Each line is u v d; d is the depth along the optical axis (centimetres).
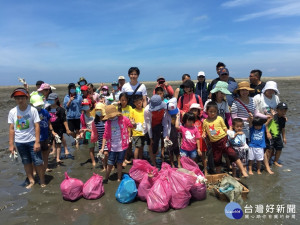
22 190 507
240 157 546
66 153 736
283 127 599
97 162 674
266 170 576
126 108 614
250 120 567
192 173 443
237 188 427
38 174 551
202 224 370
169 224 372
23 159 520
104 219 390
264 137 561
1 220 395
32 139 512
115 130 517
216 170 549
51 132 611
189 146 548
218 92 561
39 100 546
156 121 562
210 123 532
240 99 575
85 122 666
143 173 464
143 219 388
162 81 775
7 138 946
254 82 677
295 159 636
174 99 560
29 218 399
